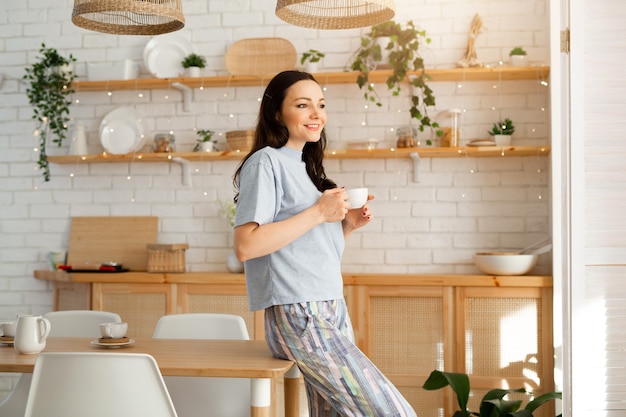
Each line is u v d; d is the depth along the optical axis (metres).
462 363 4.03
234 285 4.25
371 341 4.12
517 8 4.45
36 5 4.92
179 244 4.50
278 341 2.30
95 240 4.79
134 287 4.36
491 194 4.44
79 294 4.51
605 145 2.86
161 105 4.79
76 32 4.88
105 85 4.68
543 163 4.40
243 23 4.71
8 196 4.92
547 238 4.34
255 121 4.70
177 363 2.32
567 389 2.90
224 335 3.07
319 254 2.29
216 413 2.95
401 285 4.09
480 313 4.04
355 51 4.59
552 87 4.09
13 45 4.93
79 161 4.73
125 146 4.69
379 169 4.54
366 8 2.72
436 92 4.51
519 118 4.44
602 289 2.85
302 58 4.51
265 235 2.17
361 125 4.58
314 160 2.51
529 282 3.97
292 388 2.57
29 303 4.88
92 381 2.11
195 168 4.75
